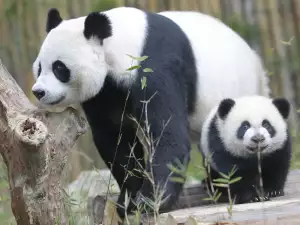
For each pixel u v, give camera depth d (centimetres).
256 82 1229
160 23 1058
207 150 1122
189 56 1091
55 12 1049
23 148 802
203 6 1964
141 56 1008
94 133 1109
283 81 2048
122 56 1003
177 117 1003
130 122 1070
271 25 2048
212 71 1134
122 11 1056
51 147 840
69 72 980
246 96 1161
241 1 2048
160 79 1001
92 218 1121
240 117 1091
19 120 827
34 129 809
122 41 1011
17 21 2073
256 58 1255
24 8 2053
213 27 1183
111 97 1035
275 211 859
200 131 1179
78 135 884
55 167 852
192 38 1127
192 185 1184
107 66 1004
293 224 824
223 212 867
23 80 2077
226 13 2048
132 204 1038
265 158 1076
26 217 853
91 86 991
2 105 846
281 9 2072
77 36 990
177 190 996
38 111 866
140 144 1116
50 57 983
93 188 1301
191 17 1169
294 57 2064
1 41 2095
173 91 1012
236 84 1171
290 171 1288
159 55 1021
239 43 1216
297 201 913
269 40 2048
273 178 1086
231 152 1093
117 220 1048
